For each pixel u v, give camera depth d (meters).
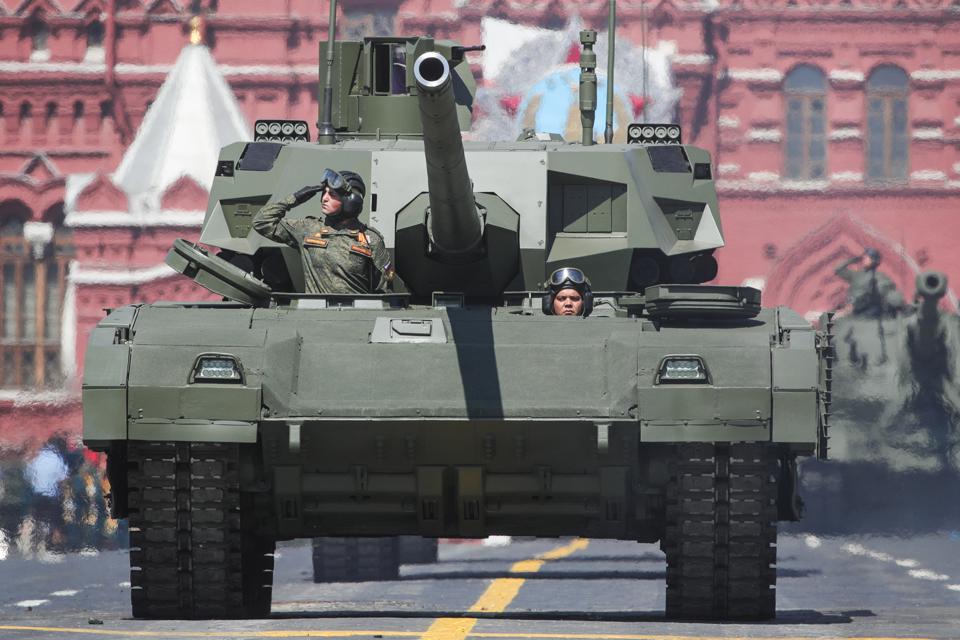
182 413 47.12
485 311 50.25
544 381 47.88
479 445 47.84
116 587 77.44
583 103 62.97
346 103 63.28
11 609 62.19
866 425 114.69
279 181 57.41
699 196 57.75
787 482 50.56
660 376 47.19
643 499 49.41
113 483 49.31
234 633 42.72
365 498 49.16
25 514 119.94
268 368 47.59
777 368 47.12
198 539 48.47
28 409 180.88
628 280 57.25
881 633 43.94
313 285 53.06
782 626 45.81
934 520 114.06
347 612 56.66
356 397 47.62
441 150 46.38
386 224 56.09
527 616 52.88
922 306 114.19
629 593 72.44
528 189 56.31
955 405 115.12
